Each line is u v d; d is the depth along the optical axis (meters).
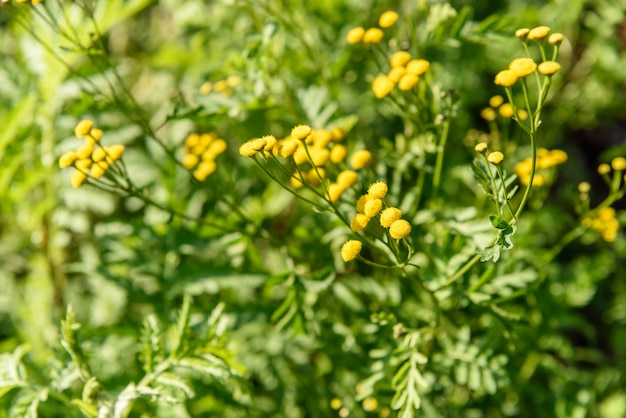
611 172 1.07
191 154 0.77
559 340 0.83
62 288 0.85
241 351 0.80
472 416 0.79
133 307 0.85
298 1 0.82
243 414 0.77
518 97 0.94
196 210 0.81
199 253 0.81
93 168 0.69
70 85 0.83
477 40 0.73
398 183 0.73
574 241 0.94
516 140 0.79
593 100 0.98
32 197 0.88
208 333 0.70
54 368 0.70
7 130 0.78
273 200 0.82
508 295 0.70
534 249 0.82
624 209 1.05
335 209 0.65
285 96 0.80
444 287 0.70
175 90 0.77
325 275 0.73
